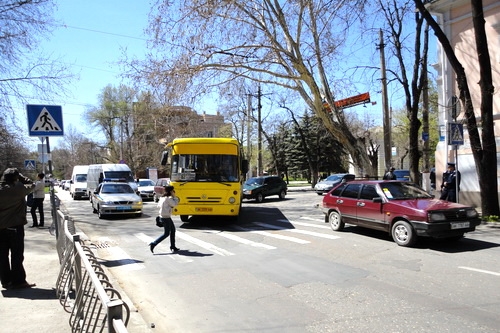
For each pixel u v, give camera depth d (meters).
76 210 21.31
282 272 7.05
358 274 6.77
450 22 16.11
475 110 15.29
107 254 9.11
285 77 16.98
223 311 5.16
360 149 18.27
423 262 7.51
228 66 16.19
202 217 15.83
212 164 13.10
